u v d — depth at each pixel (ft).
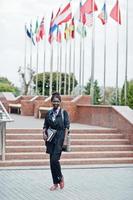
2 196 36.40
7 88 222.69
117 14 107.65
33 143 56.70
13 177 45.19
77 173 48.62
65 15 111.65
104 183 42.80
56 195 37.14
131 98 165.37
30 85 170.40
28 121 81.00
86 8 102.78
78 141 58.90
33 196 36.60
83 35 118.62
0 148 52.08
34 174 47.09
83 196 36.88
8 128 59.82
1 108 55.62
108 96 190.39
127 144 60.80
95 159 55.47
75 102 83.30
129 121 61.57
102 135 61.77
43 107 93.30
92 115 74.33
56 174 39.42
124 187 40.91
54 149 39.42
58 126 39.45
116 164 55.47
